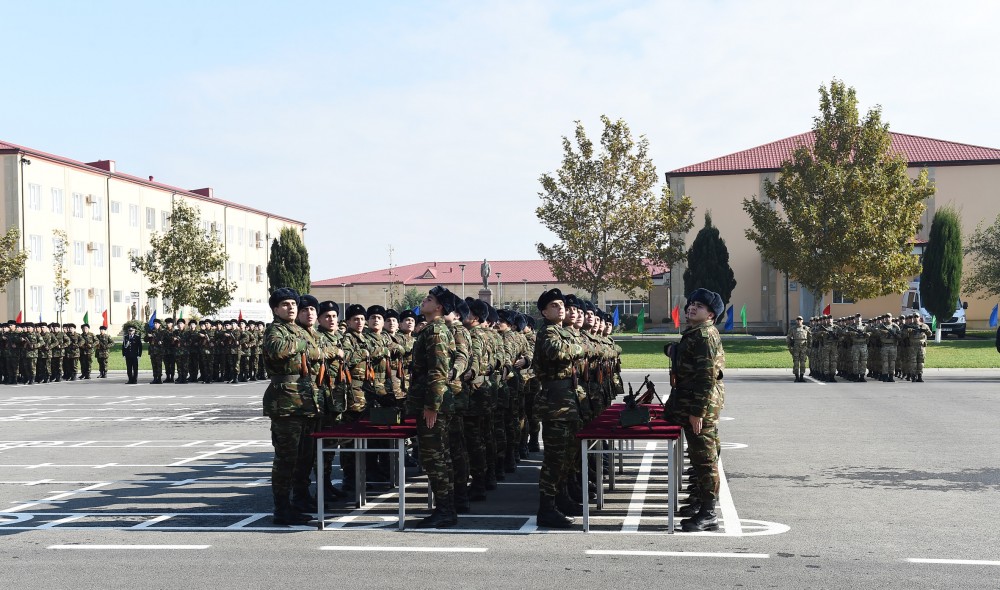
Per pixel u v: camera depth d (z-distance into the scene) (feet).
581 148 170.09
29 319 182.70
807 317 194.49
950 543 24.84
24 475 38.45
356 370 33.06
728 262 196.85
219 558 23.48
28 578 21.65
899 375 97.40
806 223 146.20
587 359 27.96
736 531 26.53
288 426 27.81
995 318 163.02
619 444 38.34
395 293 346.13
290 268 231.50
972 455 41.63
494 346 36.14
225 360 99.76
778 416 58.65
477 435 32.50
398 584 20.79
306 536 26.22
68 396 84.02
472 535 26.27
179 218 174.81
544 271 344.90
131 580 21.36
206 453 45.27
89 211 202.28
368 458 36.73
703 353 26.30
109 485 35.78
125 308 215.31
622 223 167.84
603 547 24.56
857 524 27.40
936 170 199.00
